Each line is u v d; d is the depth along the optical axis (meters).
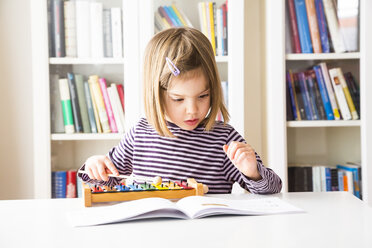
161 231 0.67
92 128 1.86
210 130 1.21
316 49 1.86
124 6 1.83
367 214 0.77
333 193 1.00
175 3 1.83
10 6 2.08
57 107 1.85
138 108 1.83
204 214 0.76
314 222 0.72
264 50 1.98
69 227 0.70
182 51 1.09
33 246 0.60
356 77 1.86
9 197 2.10
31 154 2.10
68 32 1.85
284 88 1.83
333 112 1.86
